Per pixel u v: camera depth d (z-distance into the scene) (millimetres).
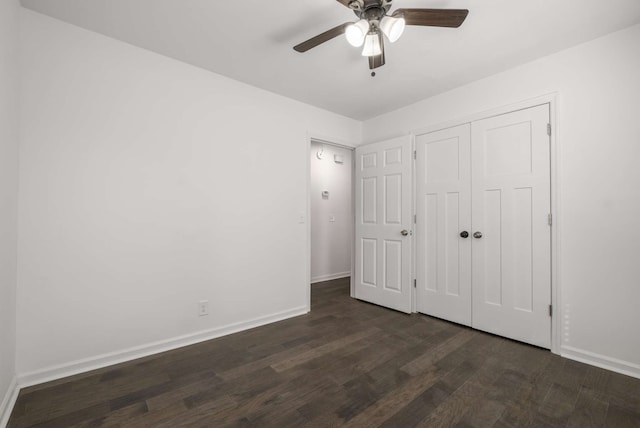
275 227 3047
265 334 2674
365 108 3467
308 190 3348
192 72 2508
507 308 2547
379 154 3551
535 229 2395
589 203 2141
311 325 2893
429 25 1612
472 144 2781
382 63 1947
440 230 3035
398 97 3148
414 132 3273
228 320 2701
